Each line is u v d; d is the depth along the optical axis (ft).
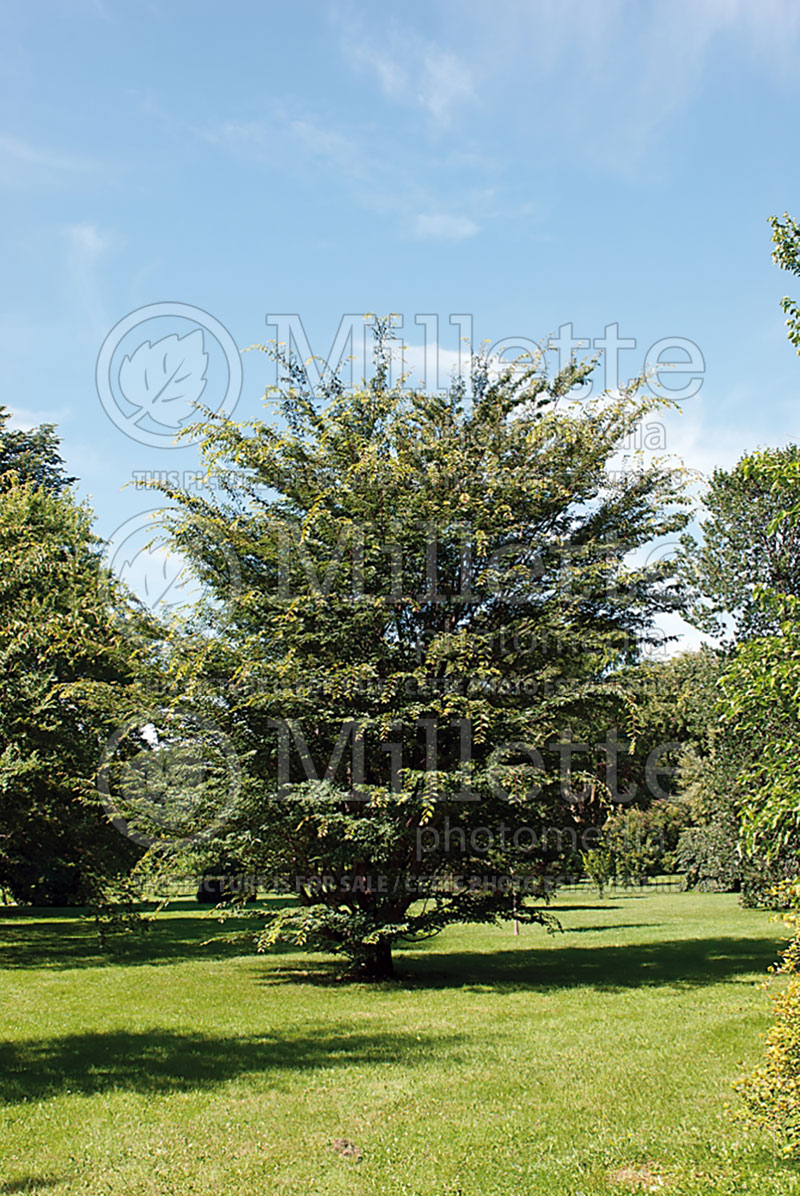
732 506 63.93
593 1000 39.86
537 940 71.15
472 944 69.41
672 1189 17.58
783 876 64.64
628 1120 21.93
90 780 52.03
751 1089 19.93
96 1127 22.21
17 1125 22.39
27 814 53.47
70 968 56.18
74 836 54.70
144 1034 33.63
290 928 53.62
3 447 88.99
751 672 19.54
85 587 56.65
